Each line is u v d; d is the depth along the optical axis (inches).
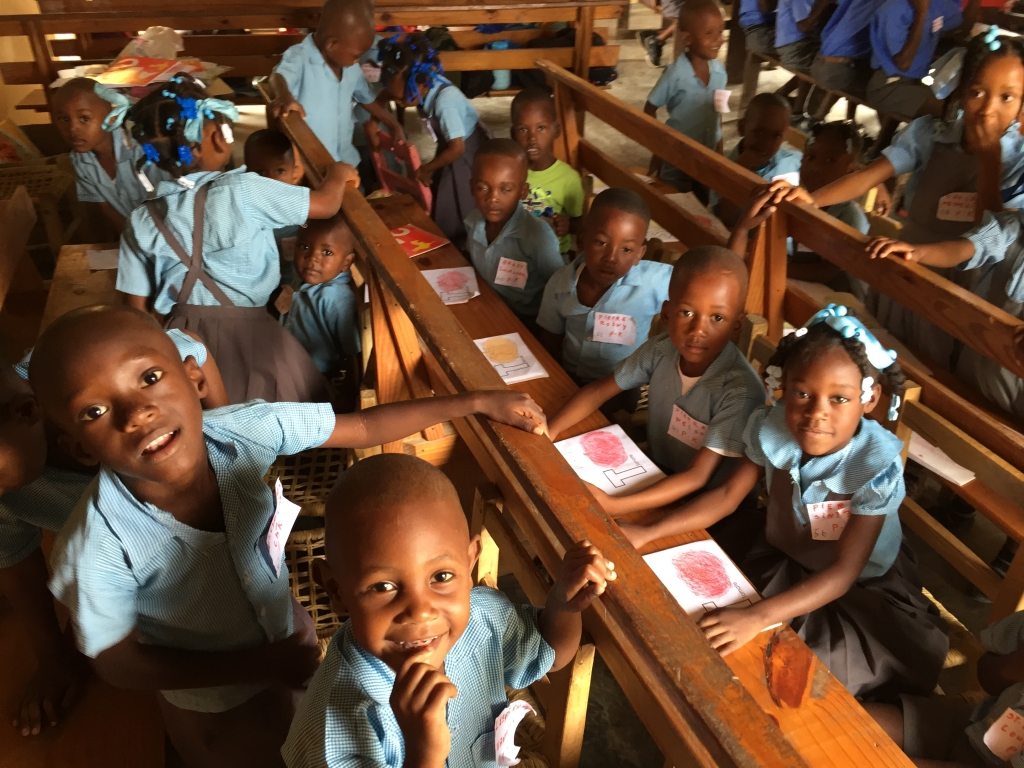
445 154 173.5
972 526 119.4
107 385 46.6
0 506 62.5
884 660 74.4
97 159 155.5
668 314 83.2
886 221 155.9
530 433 58.5
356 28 159.2
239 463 57.2
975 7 185.2
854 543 71.2
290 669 64.4
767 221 108.5
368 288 94.0
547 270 128.5
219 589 57.2
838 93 213.6
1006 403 105.7
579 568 46.0
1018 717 64.0
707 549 73.0
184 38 203.0
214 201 94.7
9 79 191.6
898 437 89.6
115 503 51.3
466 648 51.7
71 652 75.1
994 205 112.4
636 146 263.3
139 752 71.2
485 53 218.5
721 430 79.7
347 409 117.8
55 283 127.0
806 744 58.2
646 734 90.4
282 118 131.8
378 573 42.0
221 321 100.3
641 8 377.1
